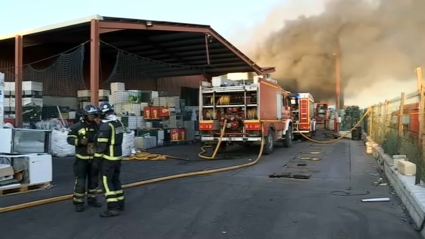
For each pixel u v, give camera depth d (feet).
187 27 54.44
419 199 16.15
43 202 20.54
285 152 48.19
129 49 67.36
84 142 19.08
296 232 15.65
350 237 14.96
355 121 96.02
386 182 26.55
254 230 15.96
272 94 47.39
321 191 23.75
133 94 60.64
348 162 37.86
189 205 20.33
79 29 48.88
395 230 15.75
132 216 18.15
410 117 23.50
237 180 27.96
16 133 33.30
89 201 19.81
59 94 60.23
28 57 60.70
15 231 15.87
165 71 84.38
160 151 49.85
